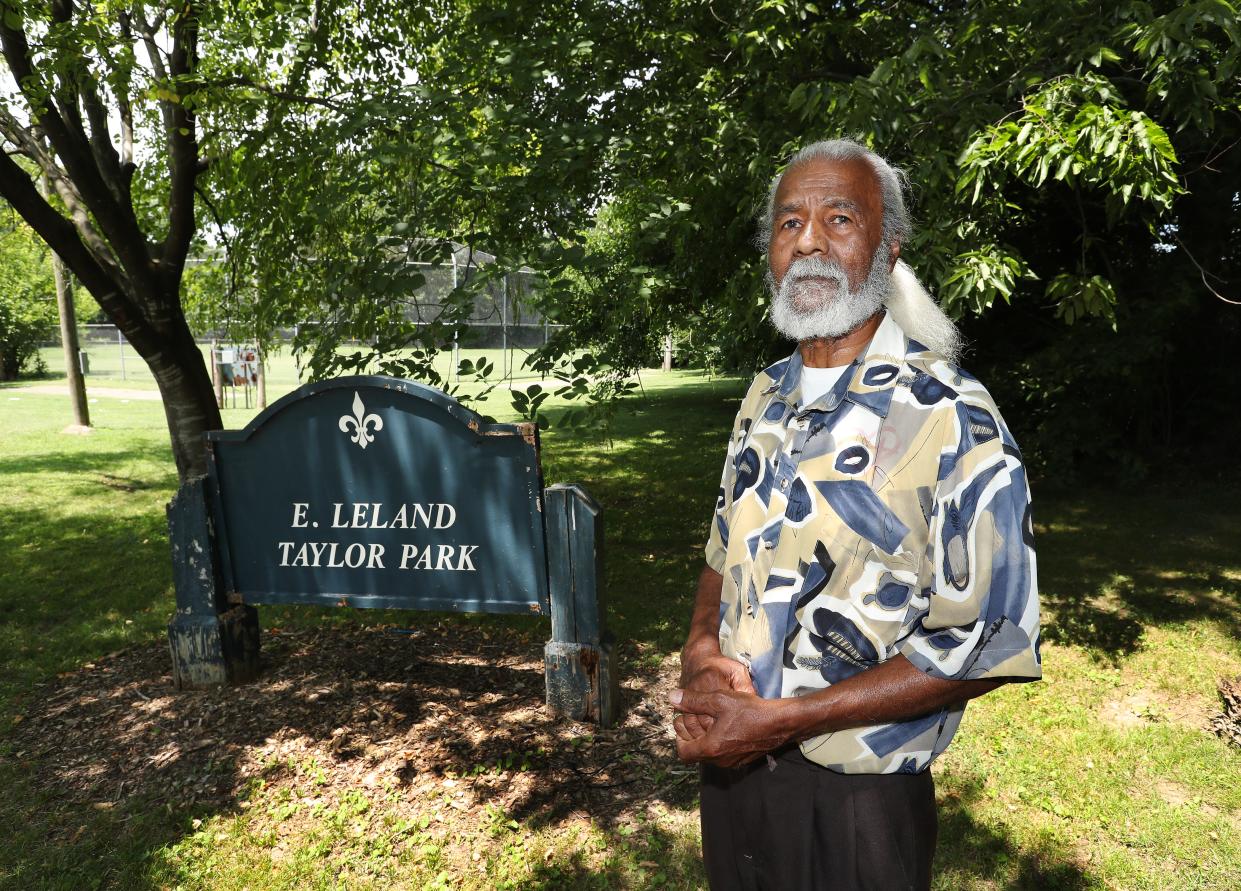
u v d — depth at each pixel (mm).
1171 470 8977
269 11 4801
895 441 1134
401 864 2652
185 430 5281
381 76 5805
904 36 5102
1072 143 2854
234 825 2855
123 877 2617
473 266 4066
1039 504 7848
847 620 1152
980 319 8445
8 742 3441
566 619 3498
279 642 4492
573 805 2934
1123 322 7254
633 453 11367
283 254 4695
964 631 1049
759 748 1168
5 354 27156
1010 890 2492
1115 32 3188
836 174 1262
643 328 6715
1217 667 4156
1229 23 2697
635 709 3648
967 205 3641
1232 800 2951
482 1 5680
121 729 3521
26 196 4379
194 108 4383
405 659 4223
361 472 3580
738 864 1343
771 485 1280
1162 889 2498
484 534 3510
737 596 1304
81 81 4137
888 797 1201
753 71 4840
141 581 5895
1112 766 3160
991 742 3342
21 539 7090
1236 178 7082
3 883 2582
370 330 4109
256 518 3754
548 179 4168
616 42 5586
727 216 5418
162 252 5582
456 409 3387
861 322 1240
